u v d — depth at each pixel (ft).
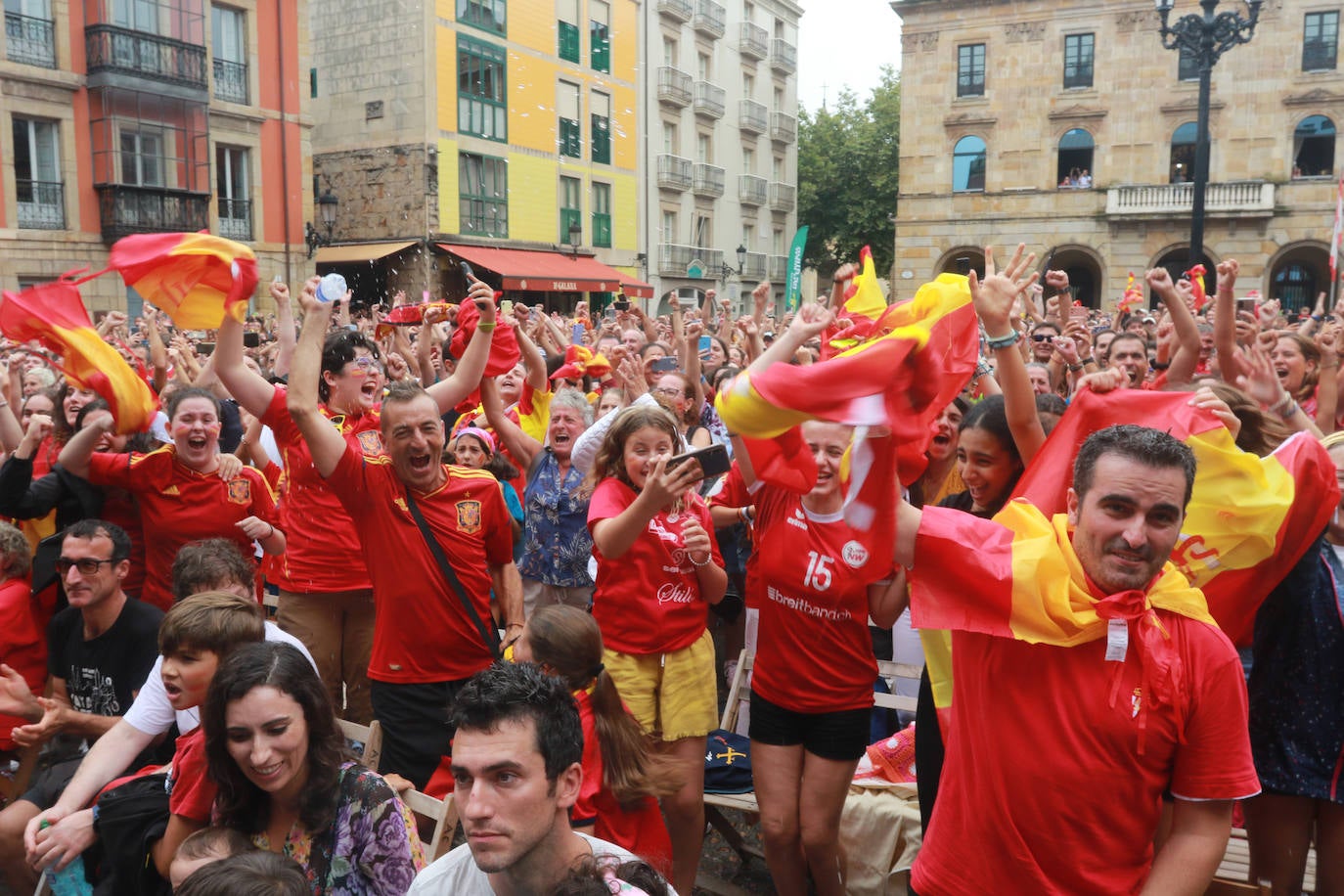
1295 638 9.80
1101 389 8.61
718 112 122.72
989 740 7.07
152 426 16.39
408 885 8.45
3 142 63.36
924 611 7.06
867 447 7.07
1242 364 13.89
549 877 6.68
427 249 86.38
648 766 10.39
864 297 12.56
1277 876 10.18
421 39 84.84
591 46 103.40
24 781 13.23
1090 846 6.82
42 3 65.51
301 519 15.98
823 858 11.84
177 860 8.47
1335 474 8.83
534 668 6.83
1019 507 7.26
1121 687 6.64
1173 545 6.52
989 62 112.78
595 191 105.81
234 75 77.05
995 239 114.21
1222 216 105.09
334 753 8.77
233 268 12.17
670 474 11.07
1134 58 107.45
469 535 12.73
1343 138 101.30
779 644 11.84
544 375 21.67
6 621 14.26
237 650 8.66
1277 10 102.27
